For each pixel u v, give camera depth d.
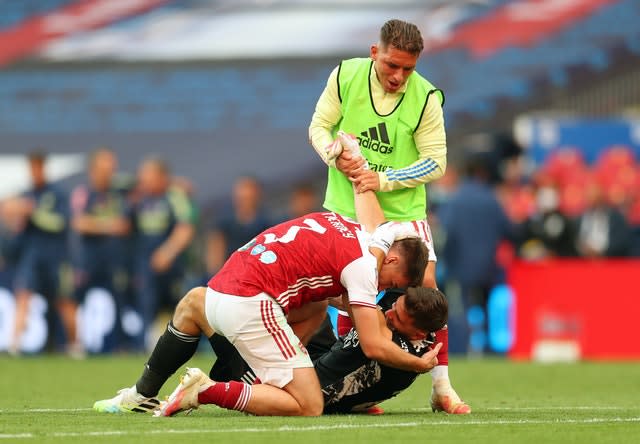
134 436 17.55
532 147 67.00
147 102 88.62
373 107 23.64
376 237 21.52
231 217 49.16
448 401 23.03
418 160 23.75
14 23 97.56
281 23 95.19
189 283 51.66
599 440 17.66
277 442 16.81
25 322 49.84
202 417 20.92
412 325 21.06
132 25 96.81
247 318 20.83
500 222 49.62
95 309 50.84
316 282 21.14
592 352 49.78
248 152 81.56
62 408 24.06
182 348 21.81
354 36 93.06
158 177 49.75
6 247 51.38
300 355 21.09
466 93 82.12
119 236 50.19
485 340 50.97
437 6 94.62
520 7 91.50
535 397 28.88
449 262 49.94
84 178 79.56
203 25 96.38
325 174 78.00
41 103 89.19
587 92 82.12
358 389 21.62
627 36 85.56
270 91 88.44
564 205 65.31
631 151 66.19
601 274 49.81
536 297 50.31
